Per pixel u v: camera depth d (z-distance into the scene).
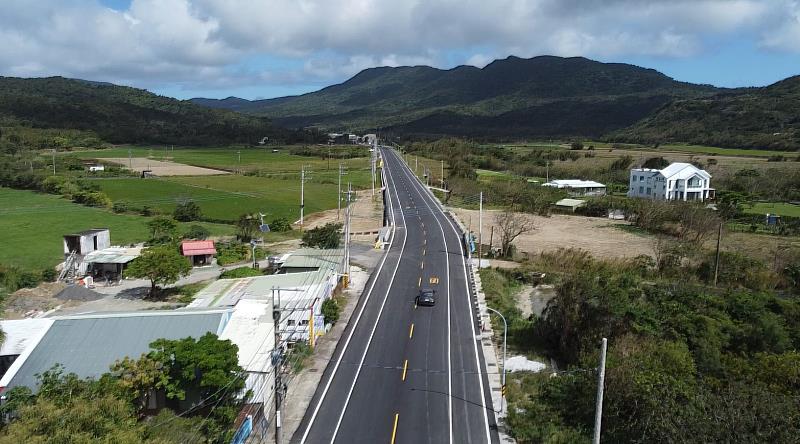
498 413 35.81
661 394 30.48
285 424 34.09
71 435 23.00
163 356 33.53
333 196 132.88
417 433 33.34
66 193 119.94
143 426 26.86
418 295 59.31
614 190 160.62
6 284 60.03
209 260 73.38
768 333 42.94
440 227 99.31
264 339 39.75
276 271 65.31
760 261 74.44
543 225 106.81
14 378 34.12
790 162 170.75
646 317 44.47
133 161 189.62
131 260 66.06
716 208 118.62
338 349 45.59
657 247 81.56
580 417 34.50
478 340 48.12
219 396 32.84
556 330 47.16
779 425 26.95
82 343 37.16
